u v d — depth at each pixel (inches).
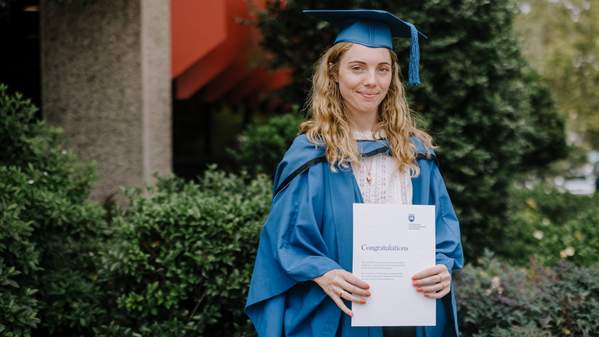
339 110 90.9
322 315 86.2
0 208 130.3
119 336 141.9
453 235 90.0
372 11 89.1
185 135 333.4
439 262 86.0
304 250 84.6
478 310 135.0
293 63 201.9
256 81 336.2
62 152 160.4
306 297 86.8
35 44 259.0
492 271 152.6
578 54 582.9
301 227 84.8
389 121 92.9
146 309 140.8
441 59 179.6
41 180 149.9
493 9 182.2
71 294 147.4
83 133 222.5
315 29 193.3
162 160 227.6
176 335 139.3
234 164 346.9
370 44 89.7
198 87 259.8
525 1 570.9
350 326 85.7
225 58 255.1
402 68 181.5
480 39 184.4
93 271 159.6
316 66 103.0
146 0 218.4
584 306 135.4
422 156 92.4
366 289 82.7
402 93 95.3
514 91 195.8
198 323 141.2
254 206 148.3
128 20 217.6
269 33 202.8
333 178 87.4
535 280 149.5
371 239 83.4
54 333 154.4
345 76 89.2
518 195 293.7
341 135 88.6
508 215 206.5
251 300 89.7
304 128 93.0
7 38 256.2
